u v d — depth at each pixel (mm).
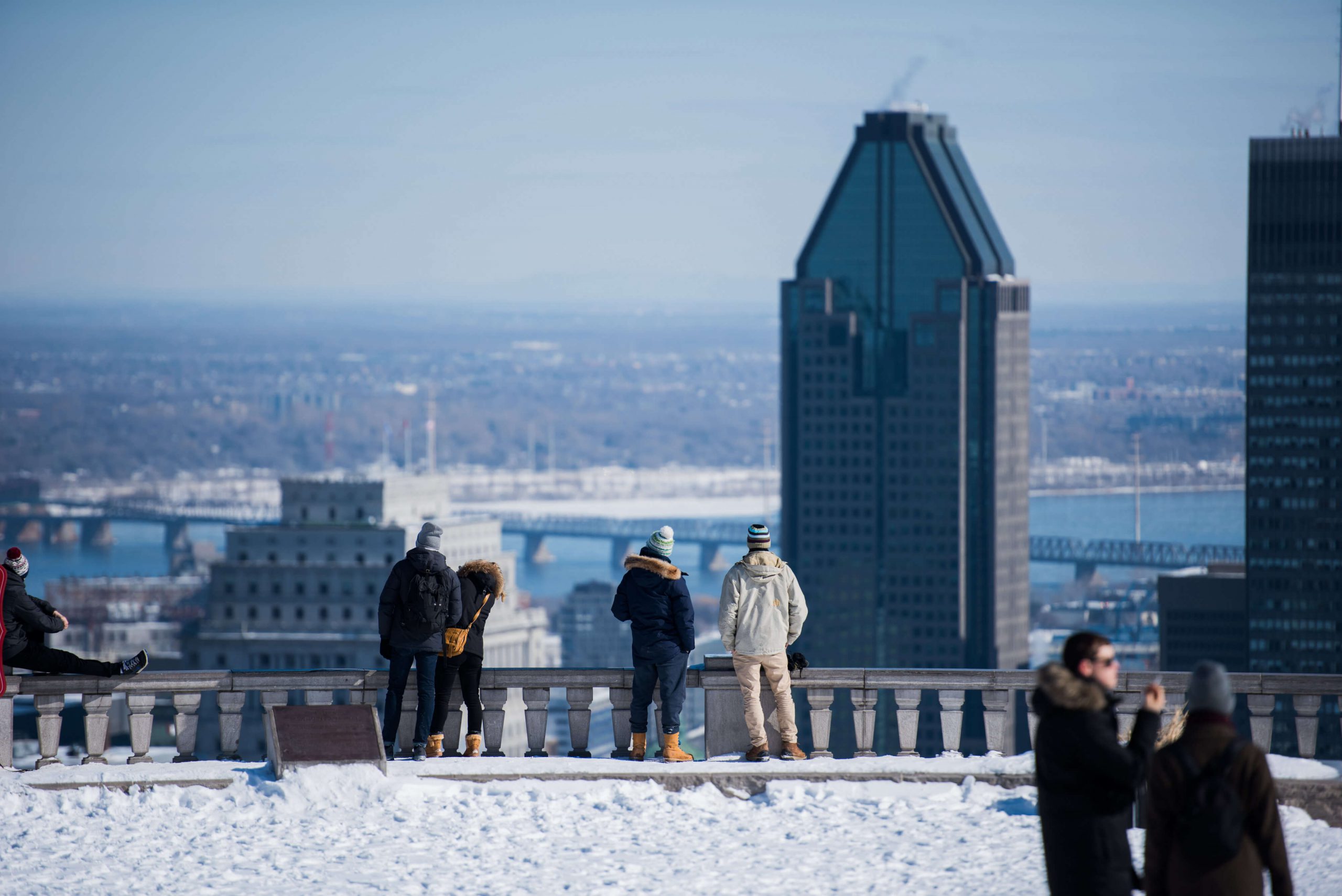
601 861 44312
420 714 53312
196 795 50031
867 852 44969
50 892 41719
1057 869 33062
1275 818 31375
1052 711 33312
